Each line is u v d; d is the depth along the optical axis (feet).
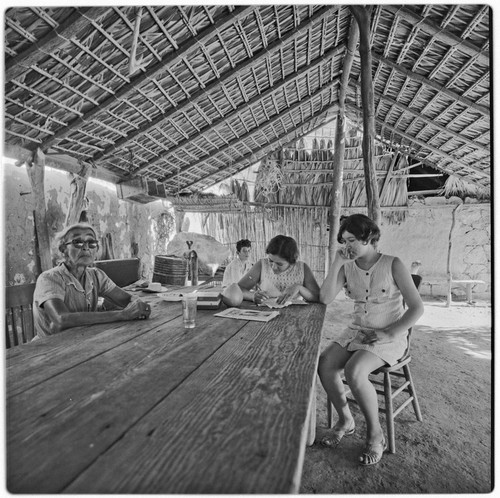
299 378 4.10
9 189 11.77
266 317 6.99
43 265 12.02
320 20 12.98
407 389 9.02
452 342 15.79
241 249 12.56
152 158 17.70
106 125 13.19
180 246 16.87
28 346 5.34
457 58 13.76
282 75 16.42
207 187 27.50
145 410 3.40
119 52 9.96
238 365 4.52
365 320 7.75
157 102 13.33
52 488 2.36
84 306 7.58
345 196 27.40
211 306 7.70
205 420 3.21
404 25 13.35
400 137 23.56
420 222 27.45
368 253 7.79
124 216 20.15
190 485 2.38
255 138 22.70
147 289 10.32
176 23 10.03
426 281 27.27
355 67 18.92
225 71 13.65
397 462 7.32
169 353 4.99
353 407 9.84
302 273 9.18
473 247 26.61
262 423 3.15
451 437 8.25
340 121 23.21
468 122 17.75
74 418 3.27
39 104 10.37
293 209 27.58
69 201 15.29
